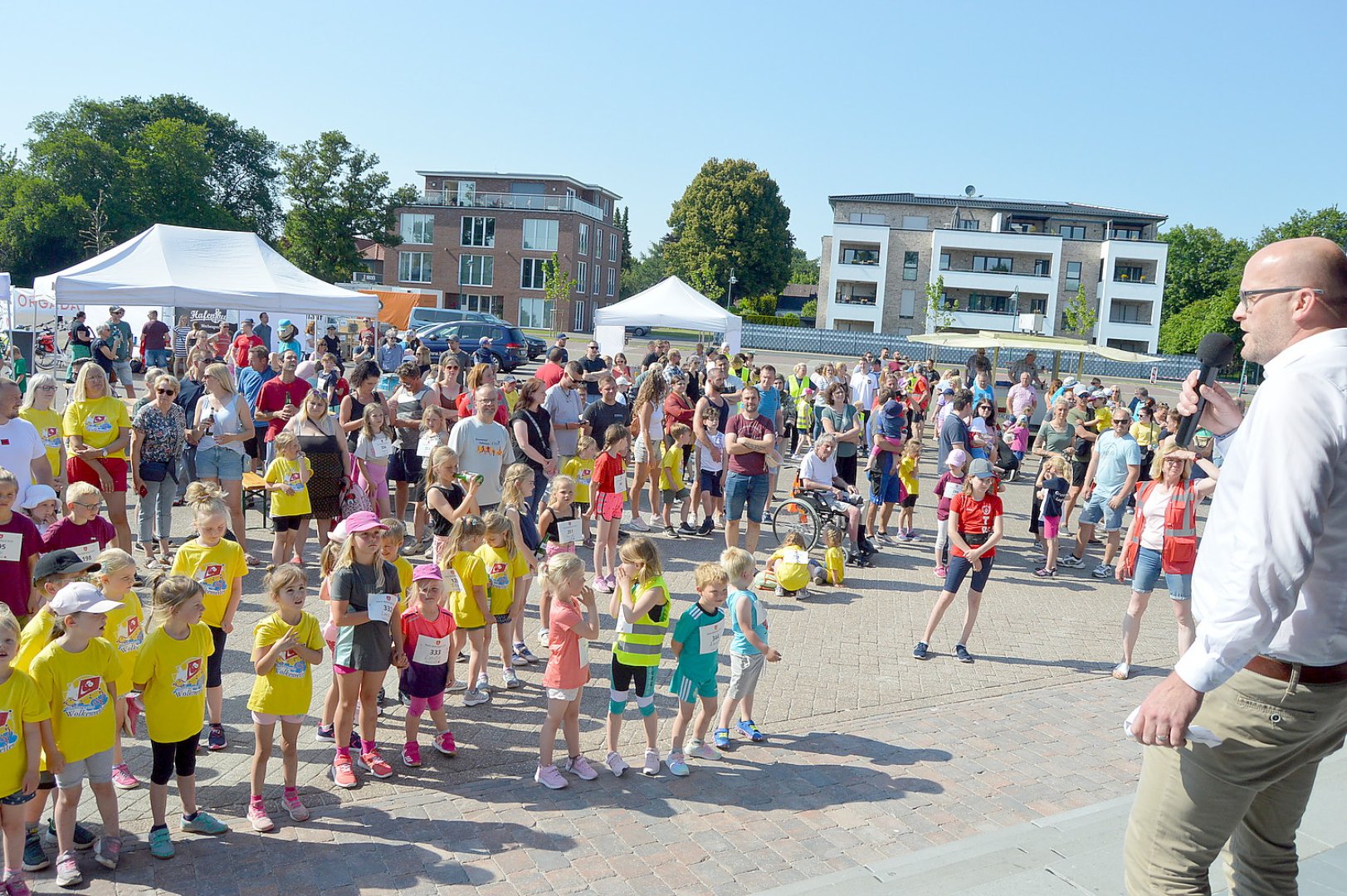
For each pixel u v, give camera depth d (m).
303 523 9.86
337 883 4.79
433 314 40.97
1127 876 2.50
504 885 4.84
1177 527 8.06
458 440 9.26
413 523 12.23
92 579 5.39
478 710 7.07
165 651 4.90
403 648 5.95
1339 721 2.18
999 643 9.34
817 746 6.78
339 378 15.39
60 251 59.62
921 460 20.45
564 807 5.70
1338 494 1.99
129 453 9.46
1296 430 1.94
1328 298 2.11
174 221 61.00
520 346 37.25
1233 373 56.38
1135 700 7.98
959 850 4.85
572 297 69.50
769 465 10.88
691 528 12.86
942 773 6.41
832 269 66.31
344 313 17.39
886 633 9.45
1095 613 10.62
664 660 8.33
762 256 78.38
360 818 5.45
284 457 9.54
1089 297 65.00
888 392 12.59
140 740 6.37
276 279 16.95
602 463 9.97
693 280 76.25
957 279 64.94
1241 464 2.09
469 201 69.00
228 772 5.95
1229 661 2.01
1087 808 5.48
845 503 11.81
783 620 9.66
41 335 28.17
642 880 4.95
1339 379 1.98
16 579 6.02
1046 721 7.43
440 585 6.05
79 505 6.71
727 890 4.89
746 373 19.45
